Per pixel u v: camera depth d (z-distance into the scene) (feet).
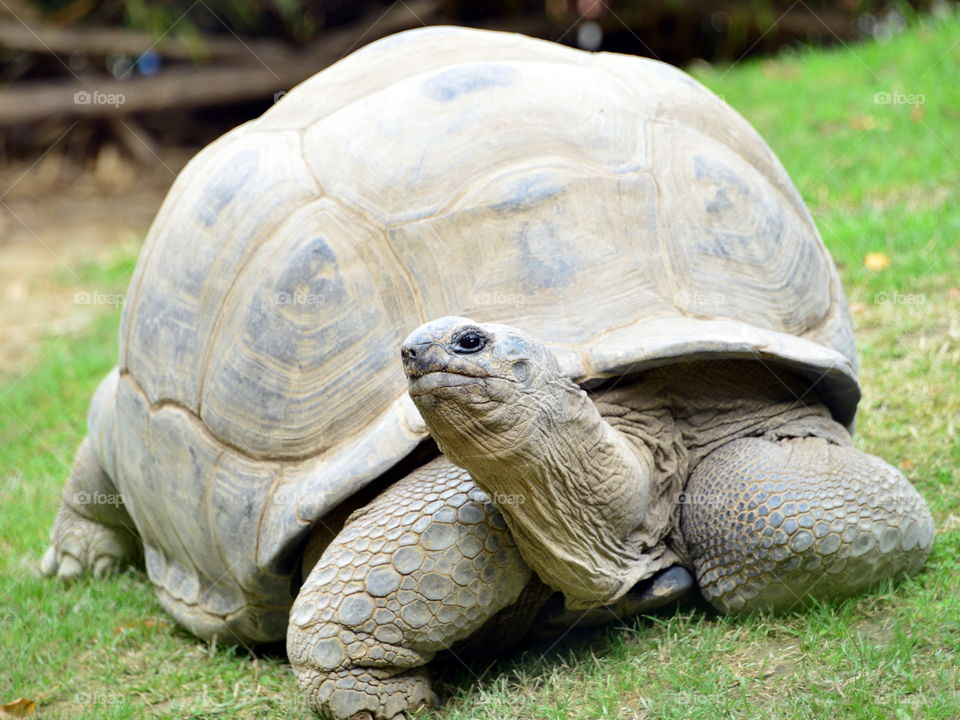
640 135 17.75
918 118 37.91
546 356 14.53
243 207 18.13
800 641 15.79
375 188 17.10
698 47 62.13
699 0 59.11
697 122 18.62
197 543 18.03
